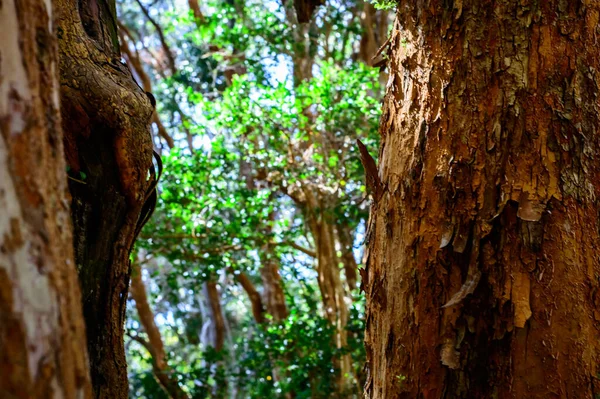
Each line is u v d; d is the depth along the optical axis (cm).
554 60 255
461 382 256
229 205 788
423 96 275
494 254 254
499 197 254
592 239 249
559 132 252
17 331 109
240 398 1040
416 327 267
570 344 245
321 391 734
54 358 115
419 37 279
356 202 812
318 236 840
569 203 250
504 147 256
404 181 278
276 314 1134
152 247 815
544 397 245
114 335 271
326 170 791
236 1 946
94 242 256
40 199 120
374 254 296
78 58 256
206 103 799
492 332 253
